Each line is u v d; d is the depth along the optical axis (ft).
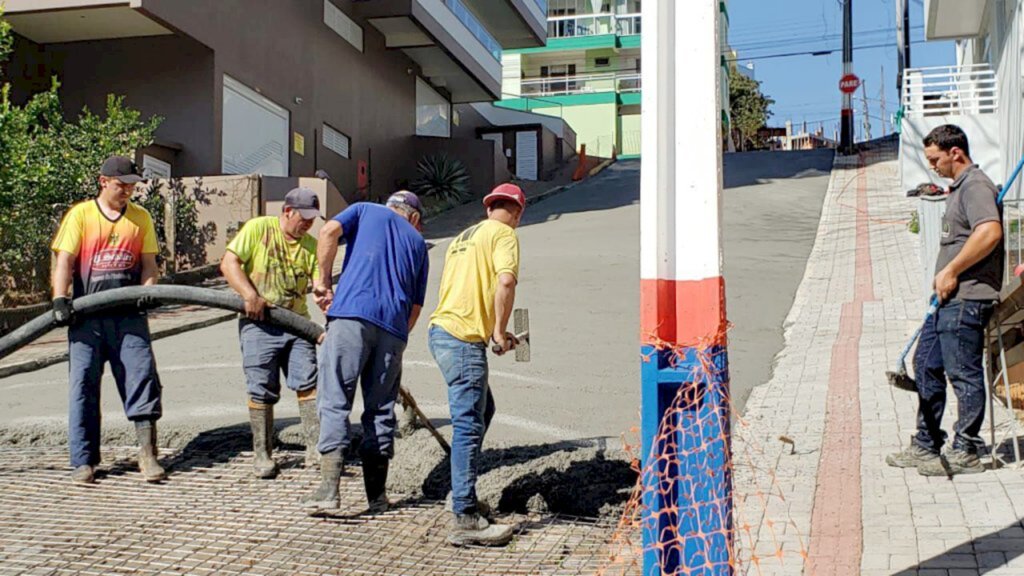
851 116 106.52
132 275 19.33
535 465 17.79
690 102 10.78
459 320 15.92
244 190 51.80
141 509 17.29
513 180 99.71
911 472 17.88
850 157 101.30
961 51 90.58
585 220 69.41
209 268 48.70
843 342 31.04
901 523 15.44
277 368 19.25
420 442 19.42
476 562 15.01
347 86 80.07
